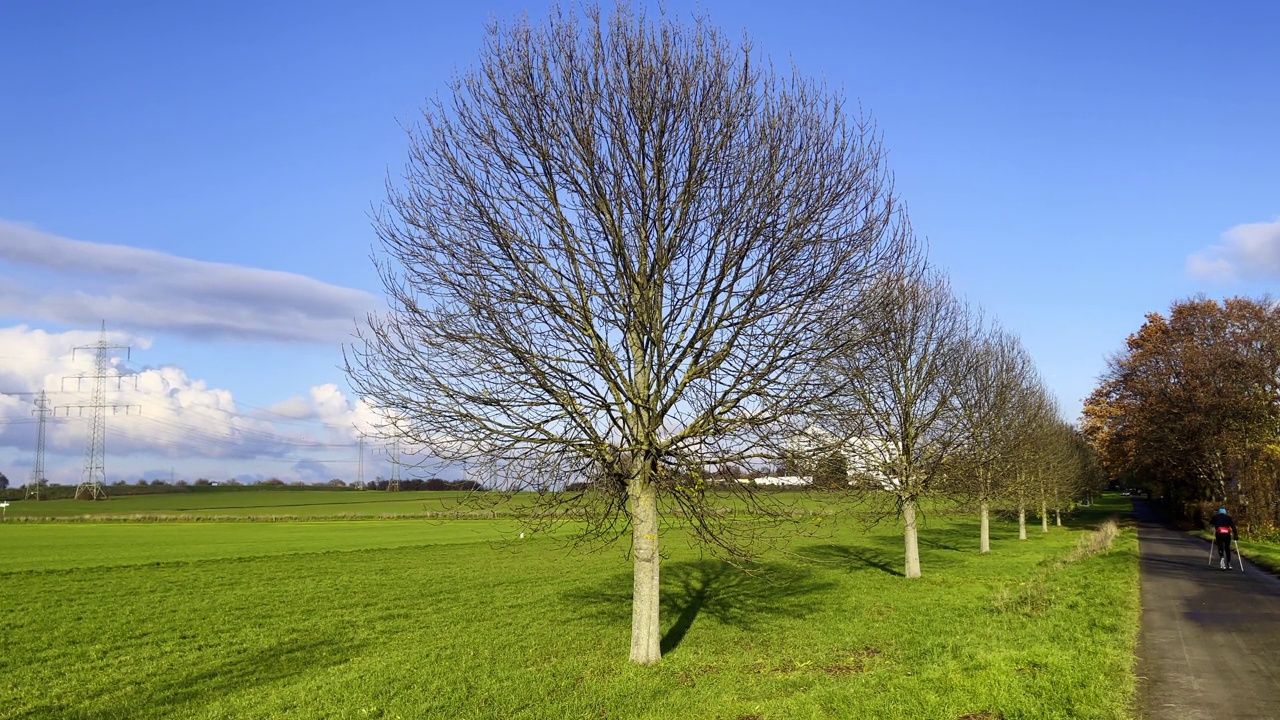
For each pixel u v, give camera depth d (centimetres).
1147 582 2342
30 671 1619
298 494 12625
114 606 2428
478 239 1398
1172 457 5744
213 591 2744
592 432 1379
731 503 1452
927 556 3634
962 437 2769
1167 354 5734
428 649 1738
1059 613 1705
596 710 1202
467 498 1381
